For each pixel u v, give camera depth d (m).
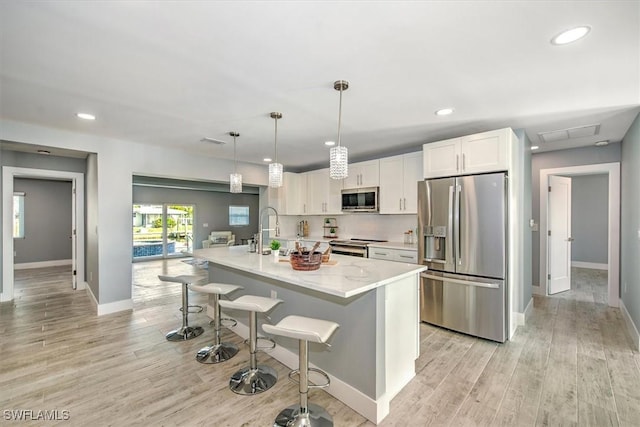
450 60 1.89
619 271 4.09
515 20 1.48
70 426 1.84
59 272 6.60
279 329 1.77
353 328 2.04
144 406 2.03
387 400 1.98
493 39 1.65
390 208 4.48
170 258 9.63
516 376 2.39
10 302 4.41
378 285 1.90
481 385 2.27
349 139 3.91
